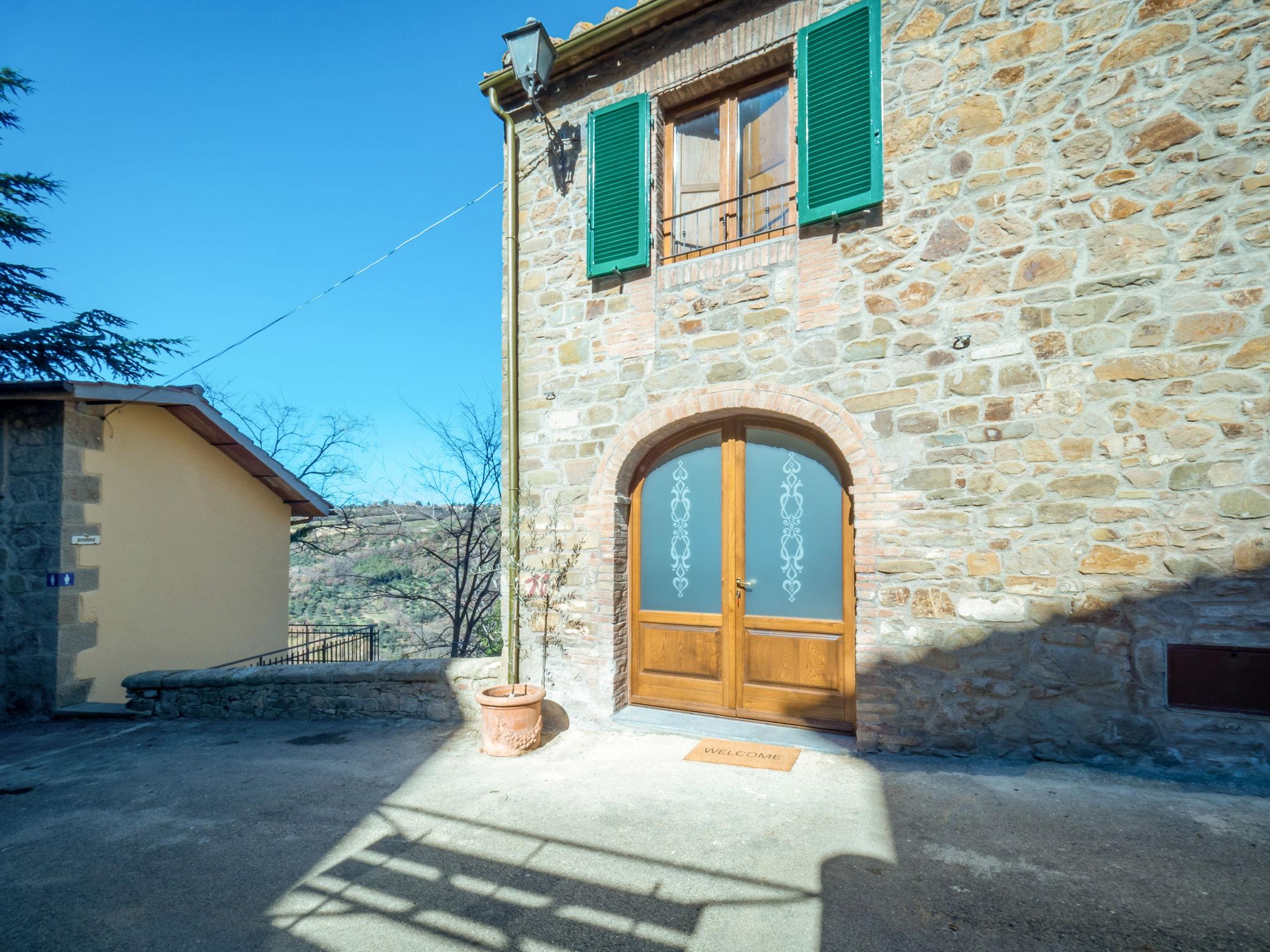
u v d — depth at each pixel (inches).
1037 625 136.3
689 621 184.1
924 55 152.6
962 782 131.3
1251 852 100.3
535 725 166.9
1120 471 131.0
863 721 149.9
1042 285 138.7
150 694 234.2
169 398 267.0
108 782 161.5
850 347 156.1
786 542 172.6
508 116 208.5
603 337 189.2
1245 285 123.2
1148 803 116.9
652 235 184.4
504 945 88.1
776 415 168.1
